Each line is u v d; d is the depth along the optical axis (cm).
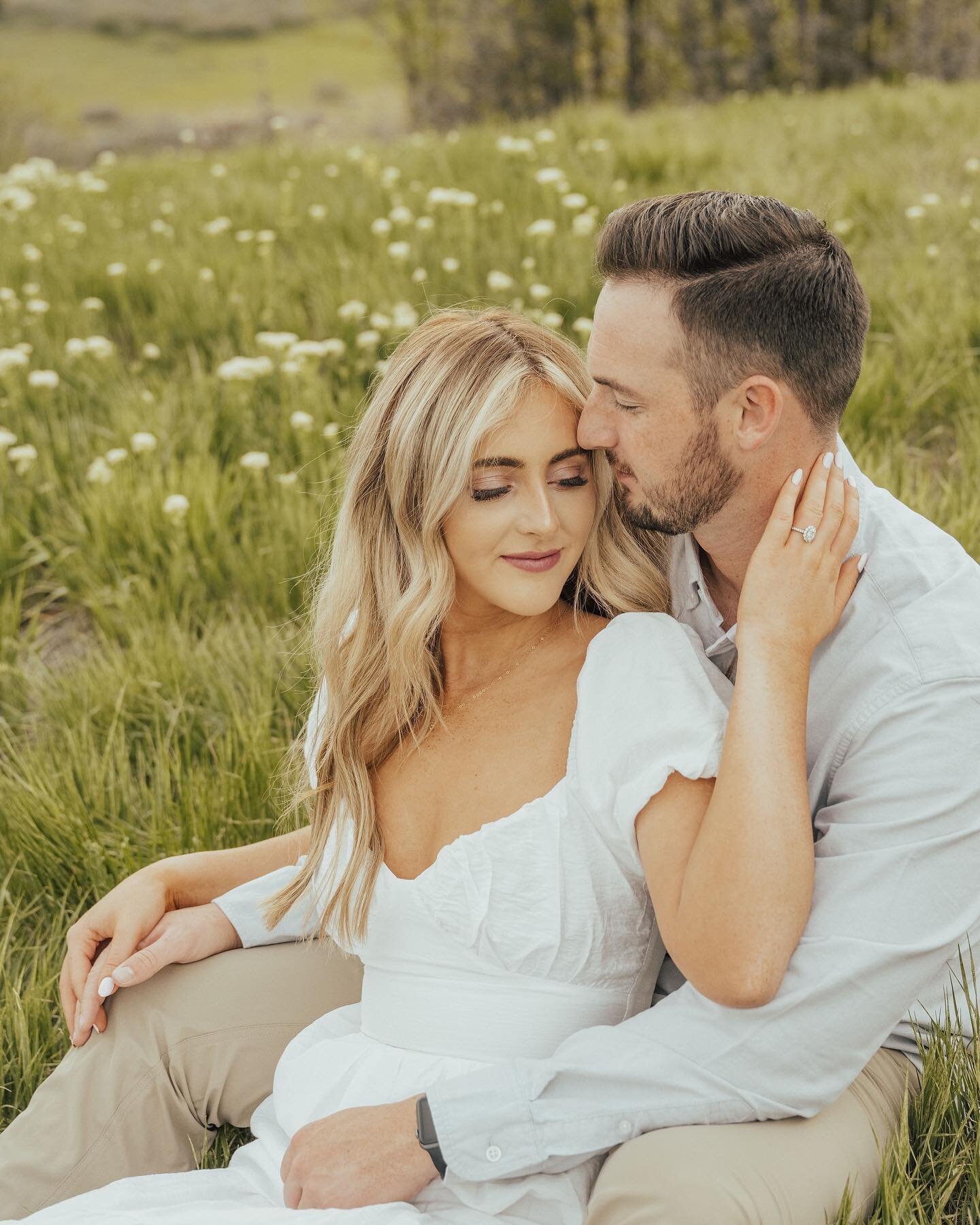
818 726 171
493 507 170
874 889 154
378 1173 158
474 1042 168
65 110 3728
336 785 184
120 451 366
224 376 394
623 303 165
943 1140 165
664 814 157
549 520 168
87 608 363
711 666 177
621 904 167
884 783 159
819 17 2211
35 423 416
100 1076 190
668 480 171
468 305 453
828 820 164
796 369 163
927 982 158
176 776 267
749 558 182
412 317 416
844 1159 152
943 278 439
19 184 860
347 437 365
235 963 199
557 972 167
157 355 468
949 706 158
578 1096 156
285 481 355
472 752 176
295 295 520
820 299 161
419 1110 158
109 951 197
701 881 150
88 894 250
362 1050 176
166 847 253
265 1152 179
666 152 646
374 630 183
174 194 740
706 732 159
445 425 166
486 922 165
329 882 182
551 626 186
